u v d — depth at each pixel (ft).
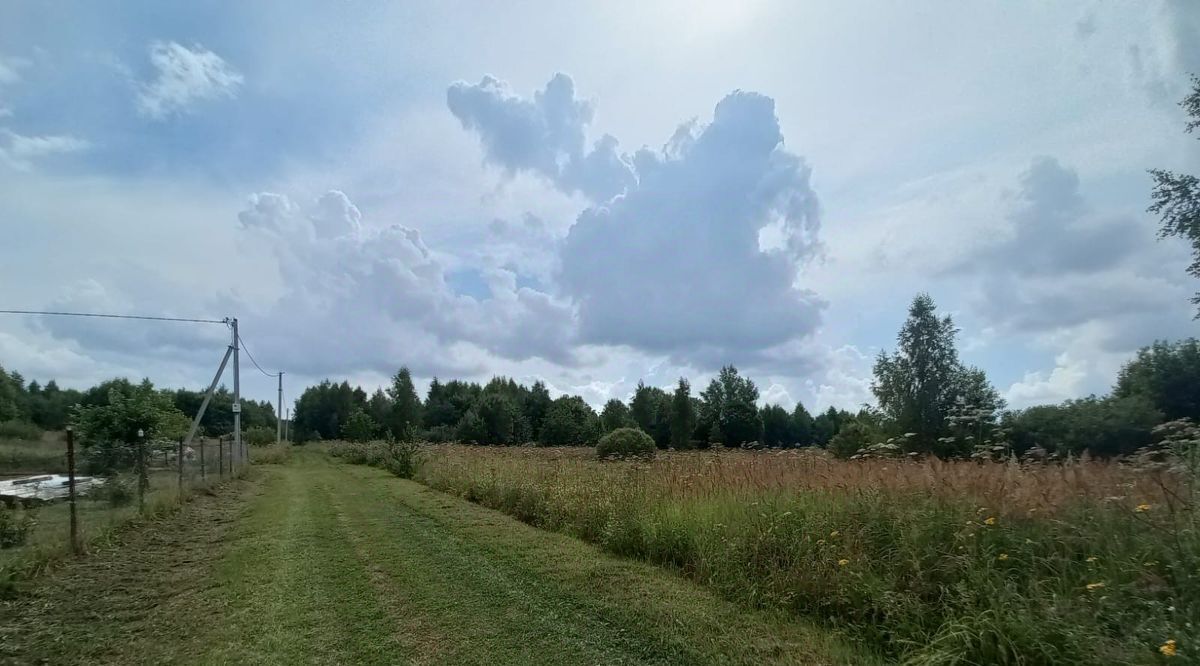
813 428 214.90
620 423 165.99
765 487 25.22
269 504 47.98
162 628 18.10
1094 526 15.79
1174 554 13.69
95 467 39.93
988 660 12.98
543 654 15.56
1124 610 12.98
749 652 15.40
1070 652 12.30
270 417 296.51
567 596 20.25
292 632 17.46
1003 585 14.88
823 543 19.42
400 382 189.16
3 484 37.27
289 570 24.71
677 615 18.13
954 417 28.86
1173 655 11.03
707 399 221.87
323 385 288.10
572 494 34.24
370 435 167.73
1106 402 44.88
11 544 26.73
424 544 29.30
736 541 21.58
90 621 18.83
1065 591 14.39
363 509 43.06
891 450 30.55
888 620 15.94
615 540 27.02
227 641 16.89
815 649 15.55
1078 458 24.09
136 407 61.00
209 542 31.73
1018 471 19.94
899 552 17.63
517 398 231.09
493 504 43.32
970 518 17.40
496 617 18.38
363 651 15.96
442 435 184.96
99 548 29.40
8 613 19.69
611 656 15.39
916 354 89.76
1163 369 55.26
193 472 56.49
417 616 18.60
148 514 37.86
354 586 22.04
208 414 197.77
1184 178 51.44
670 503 27.30
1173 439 17.79
